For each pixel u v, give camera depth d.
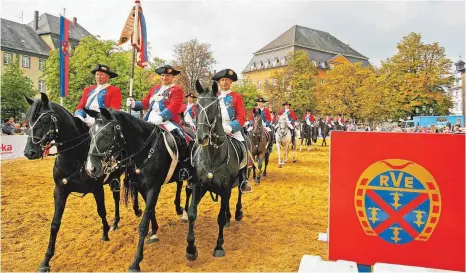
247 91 52.75
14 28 49.47
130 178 5.30
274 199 9.01
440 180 3.50
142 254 4.75
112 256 5.26
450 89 38.97
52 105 4.96
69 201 8.51
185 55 42.62
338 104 39.22
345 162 3.73
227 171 5.21
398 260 3.61
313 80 49.81
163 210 7.82
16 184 10.43
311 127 23.98
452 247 3.48
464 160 3.45
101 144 4.48
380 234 3.65
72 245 5.66
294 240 5.96
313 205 8.40
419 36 36.25
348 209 3.73
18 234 6.14
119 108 6.19
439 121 35.62
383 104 35.31
